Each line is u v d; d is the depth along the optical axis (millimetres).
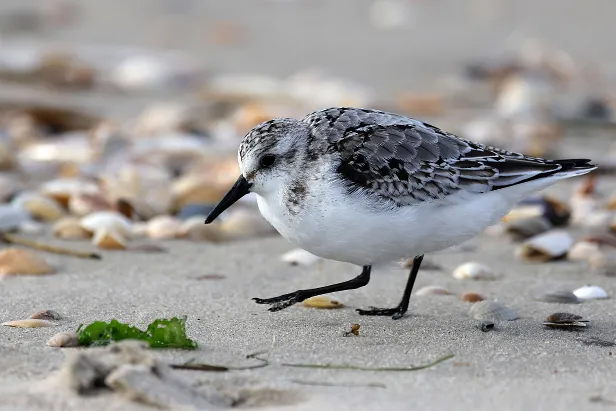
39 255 12227
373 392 7574
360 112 9828
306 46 29328
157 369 7336
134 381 7129
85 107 21922
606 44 28891
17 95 22094
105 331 8578
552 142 19812
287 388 7605
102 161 17688
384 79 25500
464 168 9438
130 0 34438
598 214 14711
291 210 9383
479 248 13344
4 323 9367
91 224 13430
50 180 16609
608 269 12133
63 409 7008
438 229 9453
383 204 9211
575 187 17109
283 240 13609
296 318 9891
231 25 31438
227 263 12344
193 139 19250
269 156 9445
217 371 7941
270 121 9758
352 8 34344
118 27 30922
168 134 19797
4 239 12766
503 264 12555
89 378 7309
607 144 20062
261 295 10852
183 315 9859
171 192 15273
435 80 25391
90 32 30078
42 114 20828
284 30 31406
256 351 8602
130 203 14422
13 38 28594
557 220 14383
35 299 10344
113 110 22172
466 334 9398
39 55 25406
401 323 9805
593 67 26562
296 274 11898
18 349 8422
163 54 27594
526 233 13727
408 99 22656
